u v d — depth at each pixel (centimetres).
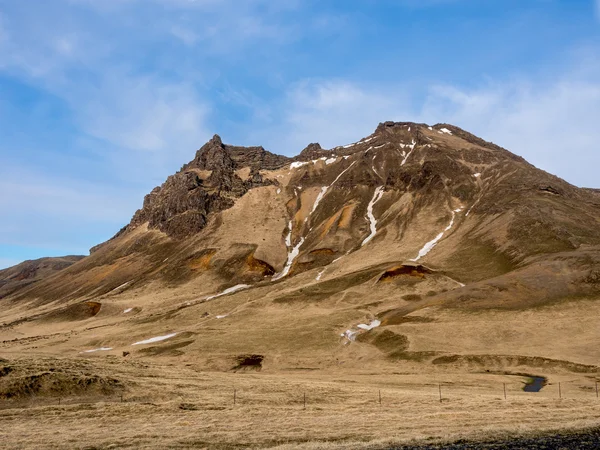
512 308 9369
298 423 3641
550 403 4444
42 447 3045
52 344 12319
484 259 13825
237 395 4941
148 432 3384
